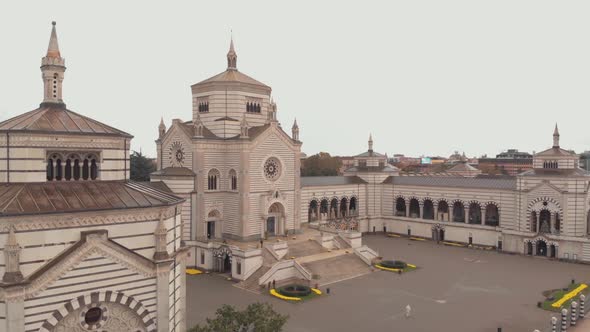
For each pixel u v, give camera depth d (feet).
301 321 184.55
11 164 122.21
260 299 212.02
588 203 310.24
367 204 402.52
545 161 318.65
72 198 121.70
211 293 220.64
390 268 270.26
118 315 122.01
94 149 134.82
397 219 390.83
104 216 119.96
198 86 306.35
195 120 295.69
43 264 110.93
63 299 112.27
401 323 183.52
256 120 308.60
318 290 225.15
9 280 104.99
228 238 284.20
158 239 127.85
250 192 279.28
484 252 322.14
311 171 623.77
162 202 131.13
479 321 186.19
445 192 364.38
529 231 314.35
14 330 104.99
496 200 335.67
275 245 256.11
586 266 281.54
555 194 304.71
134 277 123.24
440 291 227.61
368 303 208.13
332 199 376.48
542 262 291.99
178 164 289.12
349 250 282.36
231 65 314.76
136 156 486.79
